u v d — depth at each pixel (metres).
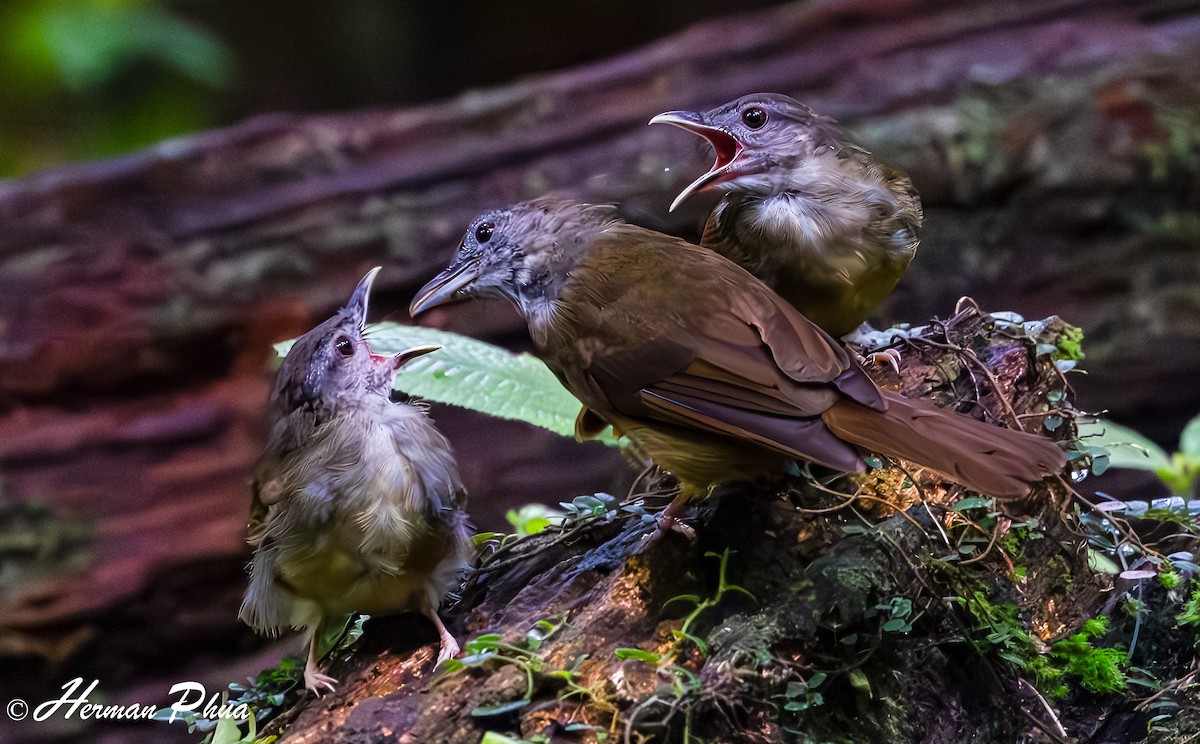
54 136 19.75
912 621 5.37
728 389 5.04
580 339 5.44
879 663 5.39
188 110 20.34
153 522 11.93
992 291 12.48
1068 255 12.46
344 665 5.73
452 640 5.54
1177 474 7.36
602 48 21.66
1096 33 12.95
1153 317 12.34
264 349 12.62
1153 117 12.42
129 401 12.45
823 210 6.00
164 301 12.39
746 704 5.01
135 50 18.98
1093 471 5.95
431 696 5.11
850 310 6.20
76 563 11.80
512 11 21.59
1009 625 5.62
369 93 22.20
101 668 11.82
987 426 4.96
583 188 12.73
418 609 5.66
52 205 12.53
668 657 5.18
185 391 12.51
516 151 12.86
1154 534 6.71
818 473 5.72
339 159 12.91
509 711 4.98
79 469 12.04
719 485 5.72
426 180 12.86
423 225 12.72
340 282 12.62
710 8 20.86
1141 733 5.78
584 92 13.23
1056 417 5.99
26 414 12.15
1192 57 12.45
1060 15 13.02
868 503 5.63
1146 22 13.02
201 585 11.93
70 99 19.80
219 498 12.07
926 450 4.83
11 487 11.84
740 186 6.15
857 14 13.21
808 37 13.34
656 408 5.14
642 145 12.80
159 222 12.55
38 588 11.66
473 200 12.80
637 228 5.96
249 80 21.50
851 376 5.11
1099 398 12.43
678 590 5.46
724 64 13.32
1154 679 5.88
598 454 11.98
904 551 5.45
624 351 5.27
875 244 6.00
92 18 18.91
